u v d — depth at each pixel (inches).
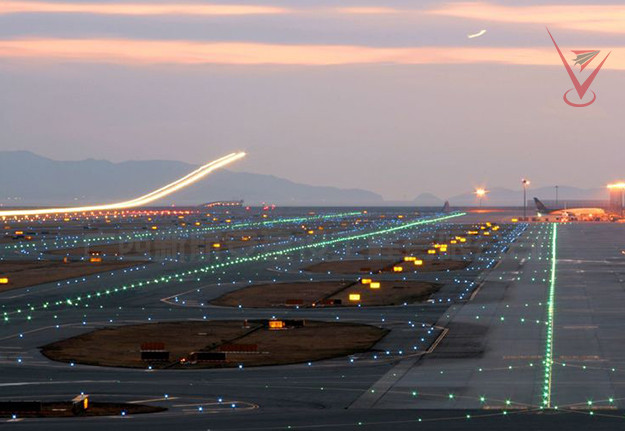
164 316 5940.0
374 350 4581.7
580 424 2992.1
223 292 7367.1
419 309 6250.0
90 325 5521.7
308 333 5177.2
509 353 4453.7
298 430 2901.1
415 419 3065.9
